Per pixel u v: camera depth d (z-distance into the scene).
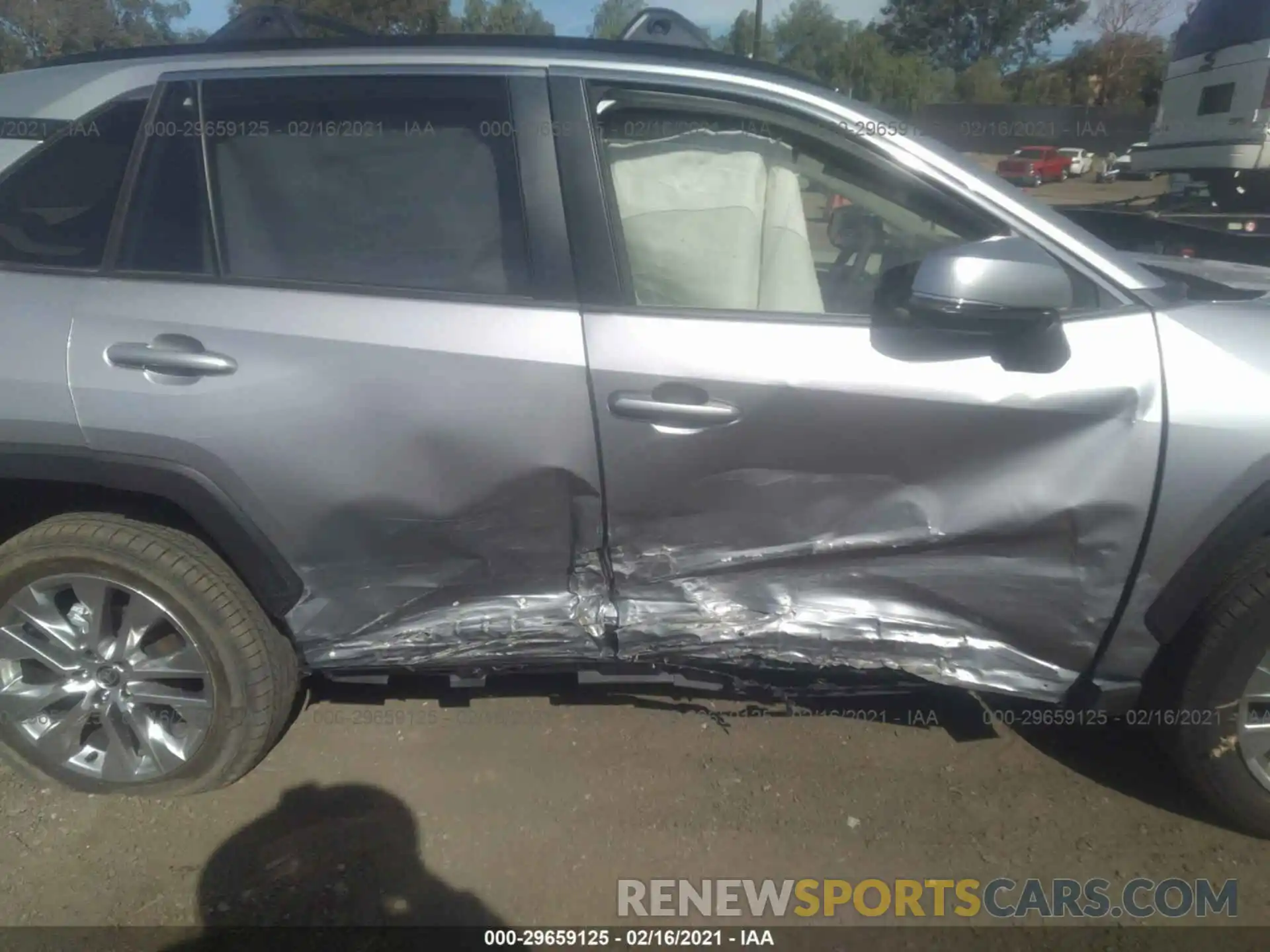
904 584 2.39
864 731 2.96
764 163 2.42
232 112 2.42
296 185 2.40
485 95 2.37
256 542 2.38
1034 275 2.09
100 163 2.45
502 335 2.28
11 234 2.47
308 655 2.51
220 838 2.55
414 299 2.32
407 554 2.42
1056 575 2.33
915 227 2.41
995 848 2.53
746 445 2.28
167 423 2.30
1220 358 2.22
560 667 2.55
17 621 2.57
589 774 2.78
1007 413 2.23
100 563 2.45
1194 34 7.48
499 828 2.59
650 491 2.33
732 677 2.58
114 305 2.36
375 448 2.31
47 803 2.66
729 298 2.40
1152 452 2.21
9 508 2.61
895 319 2.27
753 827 2.59
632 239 2.38
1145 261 3.25
